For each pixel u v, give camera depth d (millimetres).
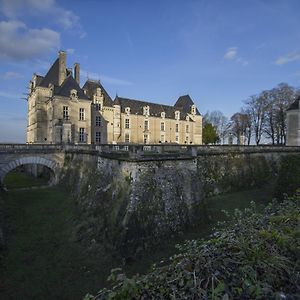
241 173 25031
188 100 65062
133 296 3066
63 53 42500
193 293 2895
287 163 20562
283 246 3688
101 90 47656
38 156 25250
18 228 15305
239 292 2875
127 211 13625
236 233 4289
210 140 67000
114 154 17094
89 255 12969
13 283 10625
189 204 16219
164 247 13516
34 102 43219
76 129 39156
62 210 18625
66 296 10047
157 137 55469
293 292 3064
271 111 50844
